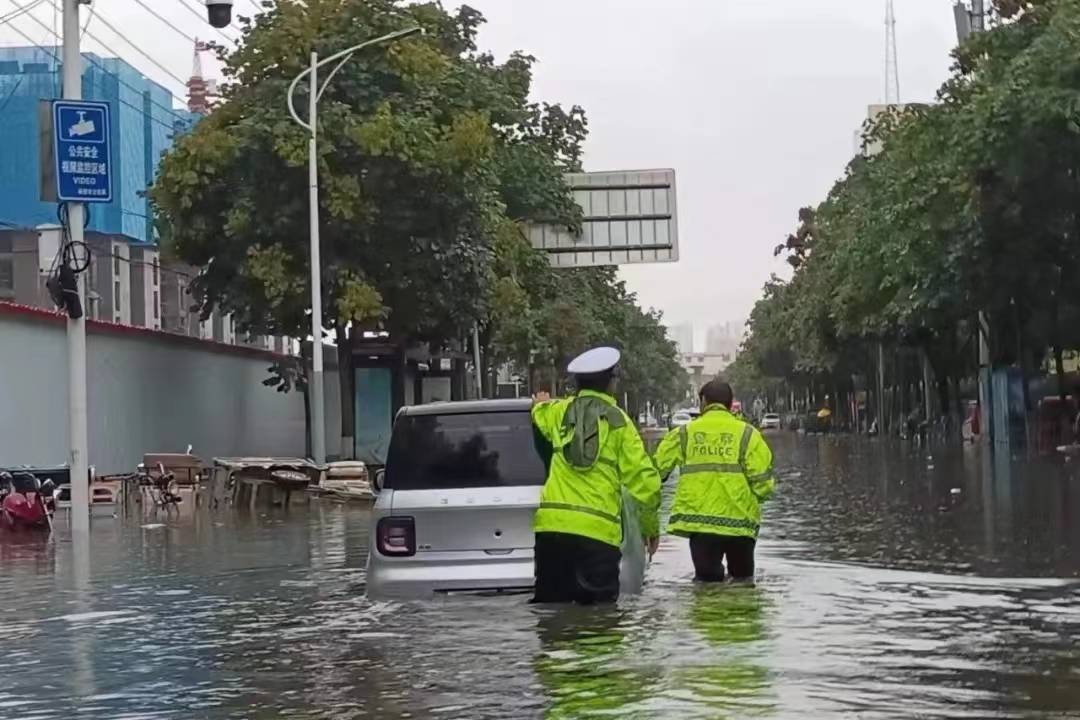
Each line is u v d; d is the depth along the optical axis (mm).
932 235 41375
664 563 14242
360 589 13109
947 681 8000
